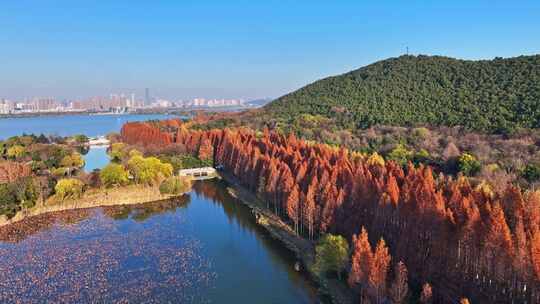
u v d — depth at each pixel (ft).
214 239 402.93
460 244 240.94
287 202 398.01
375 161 472.03
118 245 385.09
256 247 382.42
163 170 593.42
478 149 522.88
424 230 266.57
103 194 542.57
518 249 218.79
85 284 306.96
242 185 604.49
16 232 418.10
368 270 246.27
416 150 573.74
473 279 236.63
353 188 343.46
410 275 264.52
